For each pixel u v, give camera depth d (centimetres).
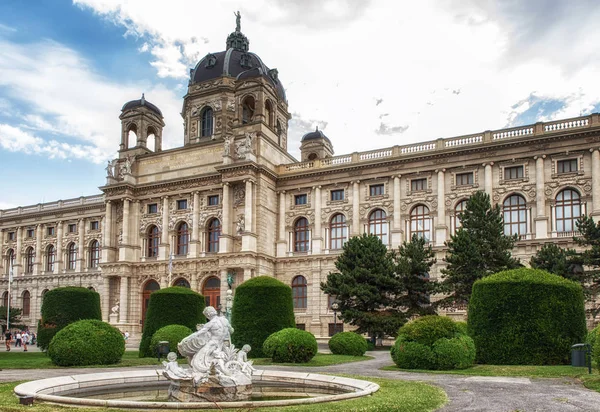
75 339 3662
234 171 7450
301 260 7406
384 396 2059
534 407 1969
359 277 5759
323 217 7425
